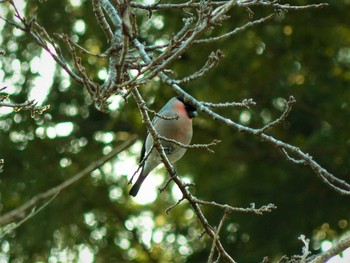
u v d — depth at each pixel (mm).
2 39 16703
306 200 18172
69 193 17453
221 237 17938
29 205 5191
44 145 17703
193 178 18500
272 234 17906
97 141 18141
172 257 17984
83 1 17219
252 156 18594
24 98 16688
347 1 18234
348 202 18172
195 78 6922
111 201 18250
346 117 18375
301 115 18500
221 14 5961
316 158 18234
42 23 16969
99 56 6125
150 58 7316
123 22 5711
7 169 17547
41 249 16781
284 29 18469
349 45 18719
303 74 18812
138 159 18281
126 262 17828
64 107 17688
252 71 18250
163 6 7246
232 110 18141
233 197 18109
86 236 17547
